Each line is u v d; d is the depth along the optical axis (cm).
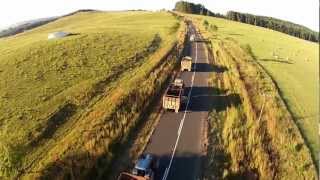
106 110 4006
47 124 3769
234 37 11538
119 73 6072
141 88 4772
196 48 8838
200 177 2766
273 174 2767
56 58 6938
